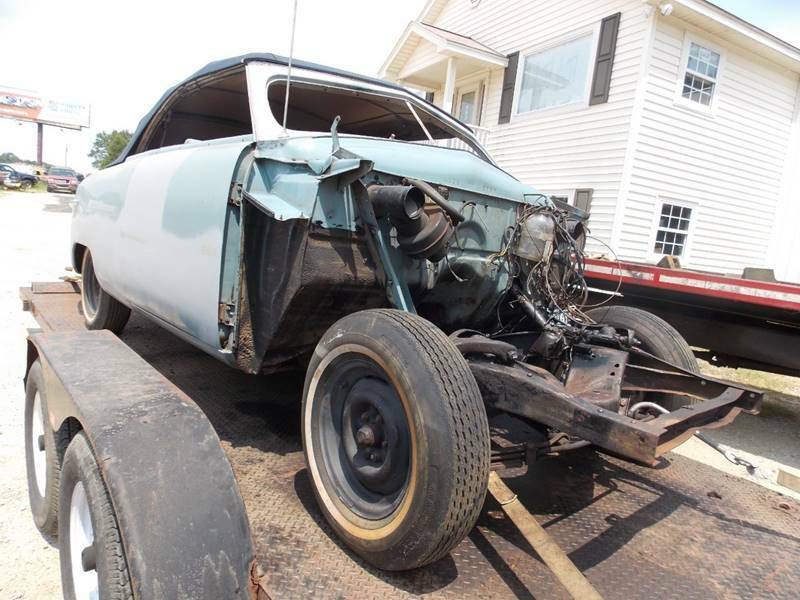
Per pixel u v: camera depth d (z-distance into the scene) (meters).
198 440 1.60
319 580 1.70
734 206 11.15
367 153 2.27
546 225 2.78
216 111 3.85
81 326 4.18
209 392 3.25
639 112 9.23
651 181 9.74
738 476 3.06
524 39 11.58
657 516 2.42
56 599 1.96
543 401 1.93
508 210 2.90
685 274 4.02
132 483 1.44
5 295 6.82
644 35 9.07
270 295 2.24
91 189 4.15
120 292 3.47
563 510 2.39
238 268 2.26
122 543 1.40
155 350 4.05
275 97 3.39
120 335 4.38
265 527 1.94
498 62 11.91
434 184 2.46
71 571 1.70
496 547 2.01
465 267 2.68
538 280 2.82
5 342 4.92
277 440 2.67
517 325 3.15
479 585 1.78
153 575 1.34
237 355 2.33
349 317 1.99
